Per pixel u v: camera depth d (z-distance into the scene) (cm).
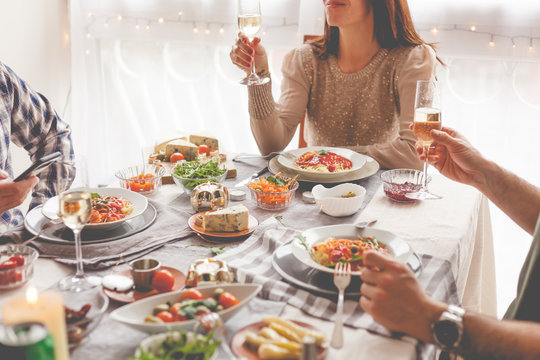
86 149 364
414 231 149
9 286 113
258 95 218
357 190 167
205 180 167
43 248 131
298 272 122
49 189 190
